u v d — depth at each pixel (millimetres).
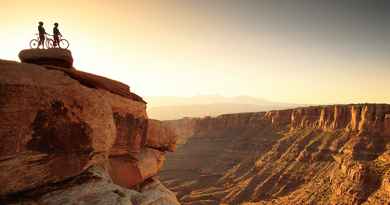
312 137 183375
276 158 185500
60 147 11594
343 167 116438
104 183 12812
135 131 18828
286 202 126062
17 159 10188
